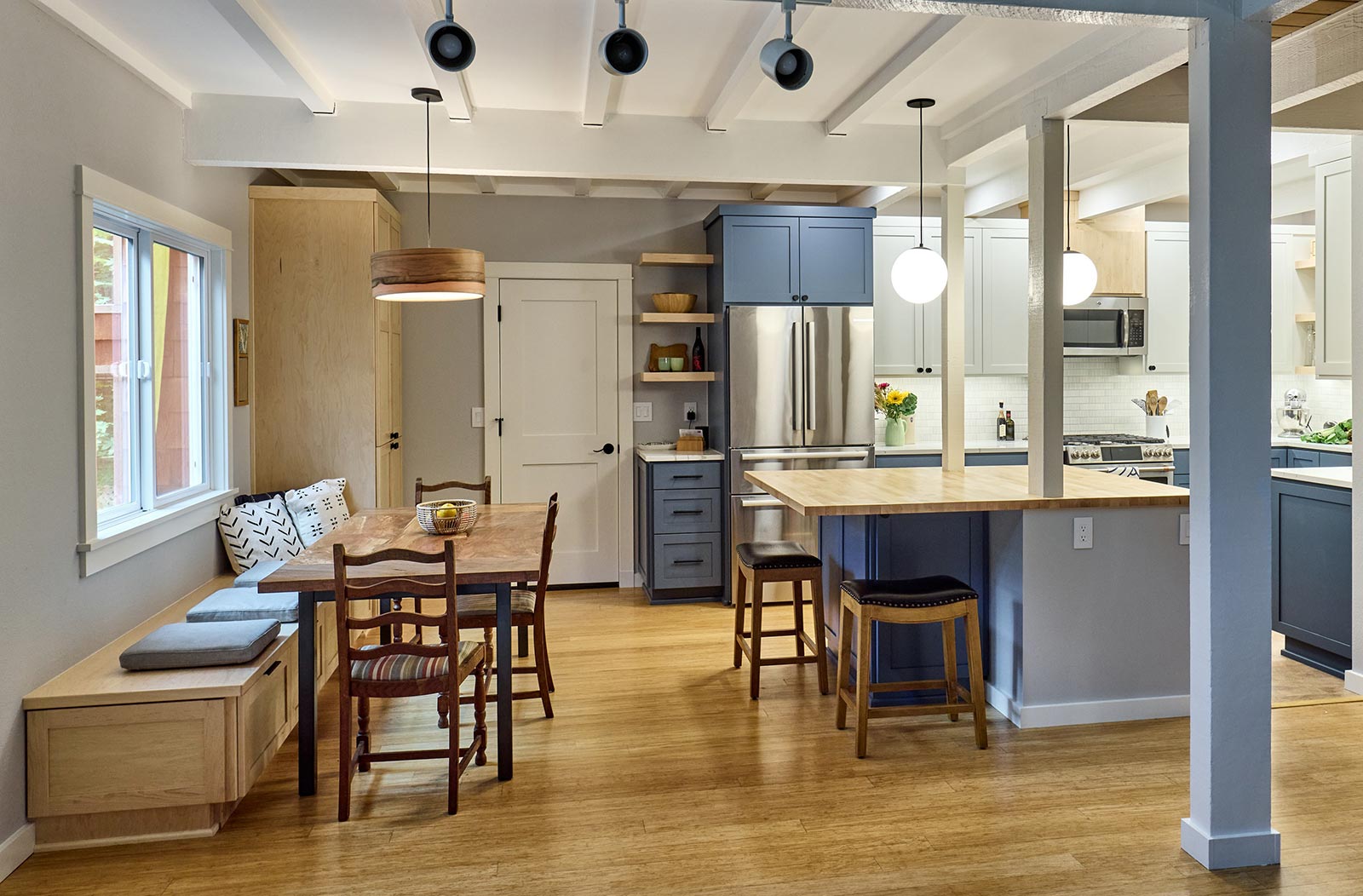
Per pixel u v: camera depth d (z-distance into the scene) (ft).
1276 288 22.17
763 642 15.85
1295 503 14.40
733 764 10.61
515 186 19.66
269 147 13.70
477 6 10.44
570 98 13.98
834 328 18.71
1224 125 8.14
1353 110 11.74
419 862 8.46
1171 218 21.71
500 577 9.90
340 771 9.32
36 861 8.61
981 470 15.62
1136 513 11.89
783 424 18.60
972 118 14.34
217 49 11.51
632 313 20.21
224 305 14.66
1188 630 12.09
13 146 8.73
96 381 11.14
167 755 8.95
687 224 20.36
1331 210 14.11
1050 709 11.76
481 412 19.86
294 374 16.49
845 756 10.81
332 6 10.31
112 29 10.71
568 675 14.05
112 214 11.24
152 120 12.29
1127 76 10.48
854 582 11.50
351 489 16.65
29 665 8.90
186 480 14.19
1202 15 8.08
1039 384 12.00
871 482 13.84
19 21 8.87
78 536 9.98
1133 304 20.81
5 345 8.56
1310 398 23.18
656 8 10.49
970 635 11.01
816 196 20.84
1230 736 8.29
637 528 20.33
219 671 9.52
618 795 9.81
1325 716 11.97
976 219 20.81
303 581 9.61
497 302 19.77
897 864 8.32
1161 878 8.07
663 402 20.47
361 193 16.52
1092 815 9.26
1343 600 13.50
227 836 9.02
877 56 12.26
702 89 13.61
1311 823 9.07
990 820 9.16
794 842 8.74
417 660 9.70
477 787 10.08
